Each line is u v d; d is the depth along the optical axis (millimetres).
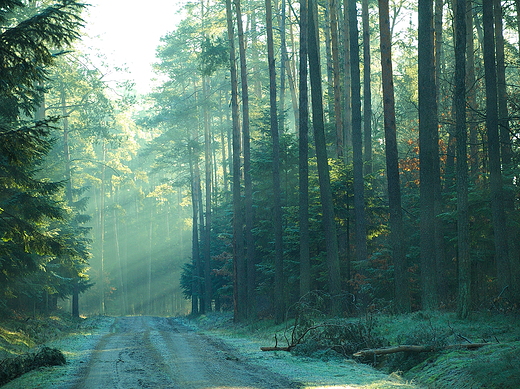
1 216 17266
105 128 51406
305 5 28953
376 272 27562
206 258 56062
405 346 13789
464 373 10992
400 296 23125
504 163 24359
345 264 30578
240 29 36062
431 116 23391
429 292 21797
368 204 30734
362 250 27391
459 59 20109
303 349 16219
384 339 16031
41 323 33125
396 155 23875
